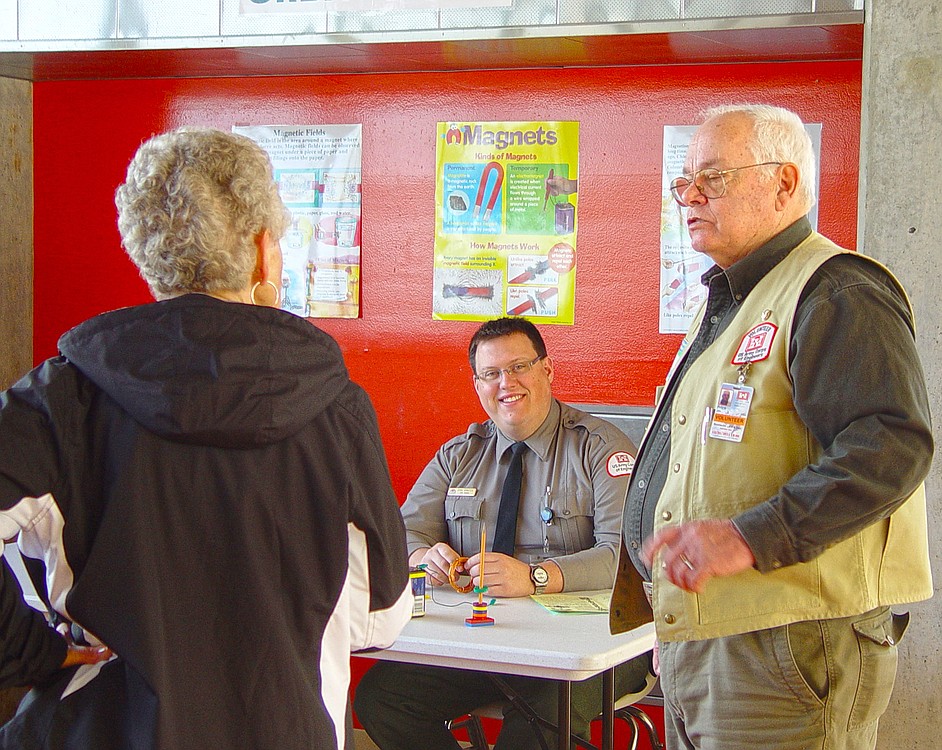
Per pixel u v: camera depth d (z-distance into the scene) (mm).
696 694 1921
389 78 3801
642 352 3615
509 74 3689
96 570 1246
